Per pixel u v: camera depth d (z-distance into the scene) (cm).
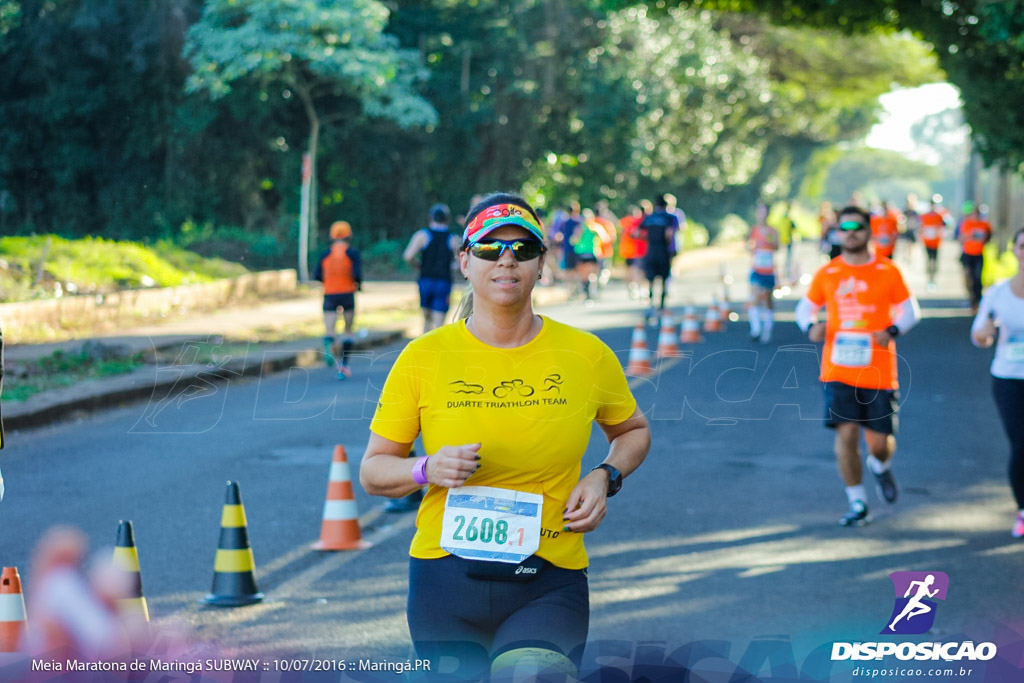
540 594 425
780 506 1115
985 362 2259
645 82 5747
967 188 6725
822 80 8344
